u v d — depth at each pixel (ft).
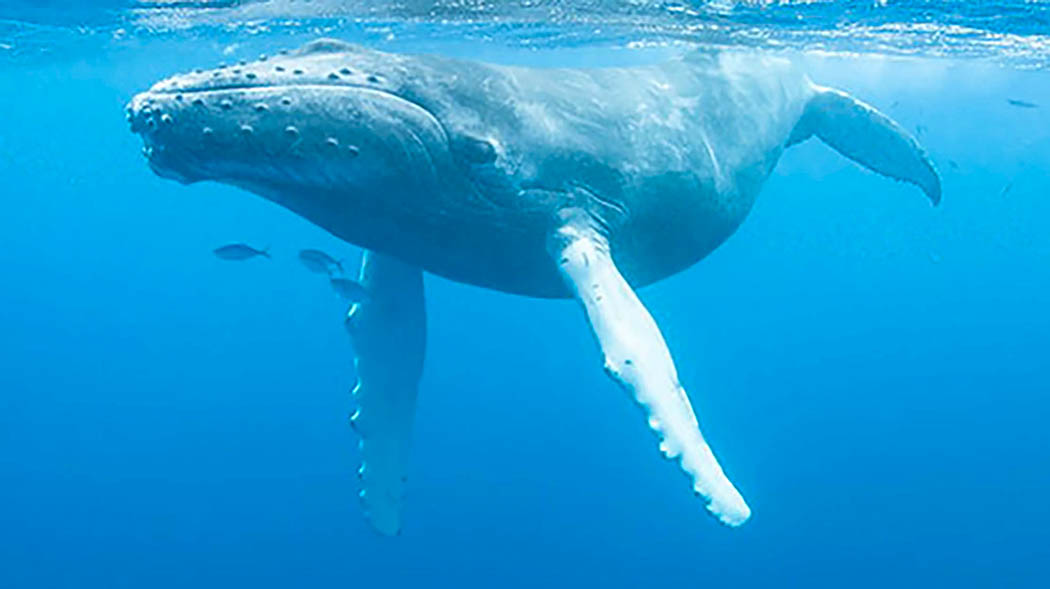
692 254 28.60
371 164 20.70
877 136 36.86
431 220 22.58
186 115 19.57
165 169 20.97
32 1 49.98
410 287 27.78
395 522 28.96
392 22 53.06
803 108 35.81
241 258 39.50
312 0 46.83
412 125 20.80
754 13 45.91
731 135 29.14
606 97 25.07
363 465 28.48
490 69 22.85
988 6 44.70
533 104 22.94
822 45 57.52
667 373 20.63
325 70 20.49
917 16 47.52
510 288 25.94
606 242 23.85
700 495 19.36
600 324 21.16
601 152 23.94
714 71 30.45
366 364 28.50
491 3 46.29
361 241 23.95
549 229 23.36
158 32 61.87
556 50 62.75
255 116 19.51
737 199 29.14
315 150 20.02
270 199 23.11
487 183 21.95
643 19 48.19
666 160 25.49
